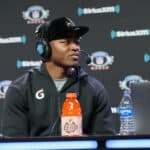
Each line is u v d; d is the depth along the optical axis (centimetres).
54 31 353
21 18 689
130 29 658
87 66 660
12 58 683
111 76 657
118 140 236
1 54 687
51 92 359
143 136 234
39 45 364
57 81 364
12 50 685
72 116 289
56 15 681
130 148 236
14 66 682
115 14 664
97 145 238
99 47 663
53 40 357
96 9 669
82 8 674
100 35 665
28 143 241
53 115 351
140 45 654
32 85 364
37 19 685
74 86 363
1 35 689
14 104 359
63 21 353
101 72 659
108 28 664
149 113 306
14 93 362
